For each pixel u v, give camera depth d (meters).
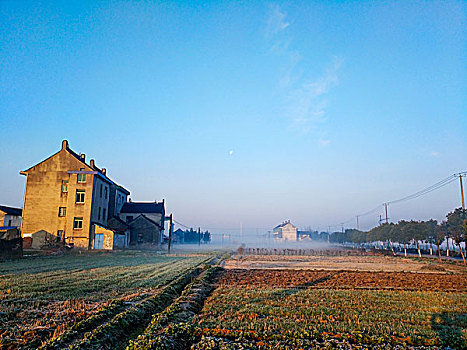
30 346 9.23
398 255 61.88
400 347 10.20
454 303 16.91
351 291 19.61
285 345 10.10
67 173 49.72
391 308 15.41
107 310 12.76
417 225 58.88
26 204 49.03
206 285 21.11
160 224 70.62
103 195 55.28
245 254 58.31
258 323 12.27
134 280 21.22
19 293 16.02
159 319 12.05
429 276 28.05
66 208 48.88
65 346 9.30
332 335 10.91
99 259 37.19
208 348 9.64
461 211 45.16
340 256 57.72
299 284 22.42
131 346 9.46
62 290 17.09
